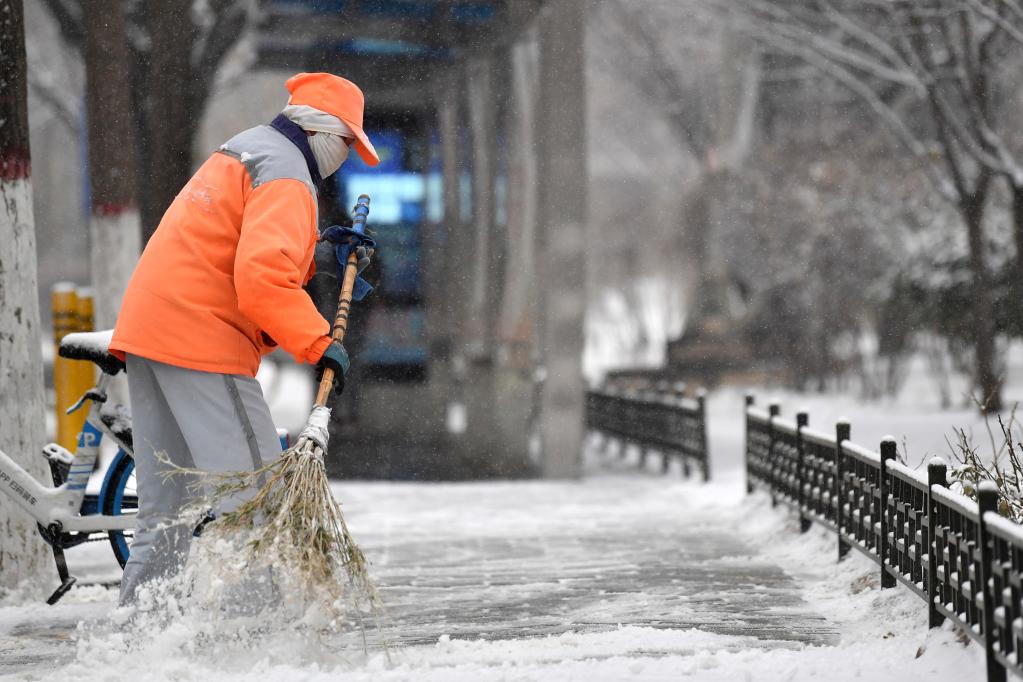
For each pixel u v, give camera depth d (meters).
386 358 73.50
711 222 102.19
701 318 102.75
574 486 48.22
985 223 69.44
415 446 73.94
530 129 62.22
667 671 15.28
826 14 64.50
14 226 22.50
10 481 20.59
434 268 71.25
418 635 18.39
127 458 20.94
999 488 20.78
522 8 58.66
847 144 89.00
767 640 17.73
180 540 17.23
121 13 43.56
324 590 15.43
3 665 16.67
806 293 93.19
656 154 140.00
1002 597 13.72
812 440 27.59
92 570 23.80
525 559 26.83
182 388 16.48
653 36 97.88
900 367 79.88
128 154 43.78
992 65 63.44
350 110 17.28
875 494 21.36
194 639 15.61
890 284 76.88
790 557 26.66
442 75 67.69
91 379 41.34
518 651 16.83
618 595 21.73
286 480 15.91
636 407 61.53
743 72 97.25
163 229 16.78
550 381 59.22
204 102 64.94
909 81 63.25
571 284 59.06
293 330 16.00
